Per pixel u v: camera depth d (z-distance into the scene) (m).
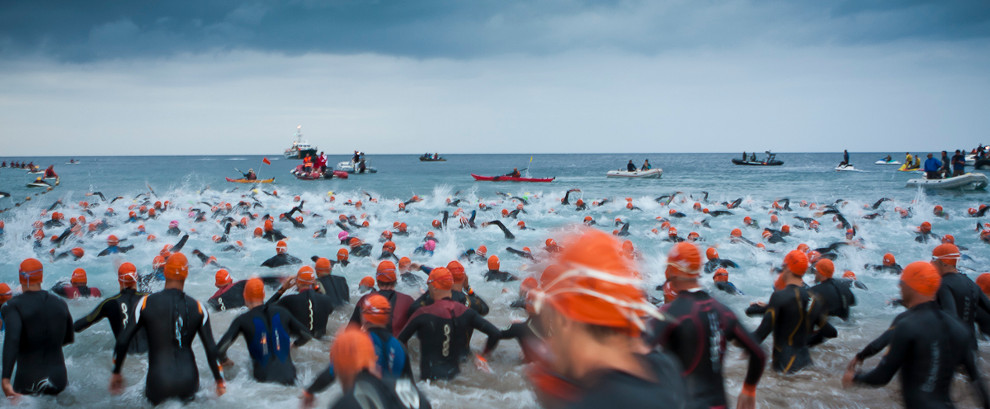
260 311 6.51
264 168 97.88
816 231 18.83
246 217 20.64
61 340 6.06
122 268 6.85
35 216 23.59
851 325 9.01
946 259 6.23
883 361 4.66
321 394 6.15
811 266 12.77
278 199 31.44
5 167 89.19
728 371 6.92
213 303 9.49
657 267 13.30
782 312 6.47
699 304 3.95
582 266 1.26
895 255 15.17
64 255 14.64
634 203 28.59
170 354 5.61
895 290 11.32
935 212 22.30
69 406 5.84
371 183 47.41
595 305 1.24
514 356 7.54
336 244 17.23
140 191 40.16
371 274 12.79
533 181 48.59
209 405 5.80
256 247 16.41
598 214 24.75
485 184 46.41
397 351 4.52
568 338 1.29
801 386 6.34
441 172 75.56
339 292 9.04
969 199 29.12
